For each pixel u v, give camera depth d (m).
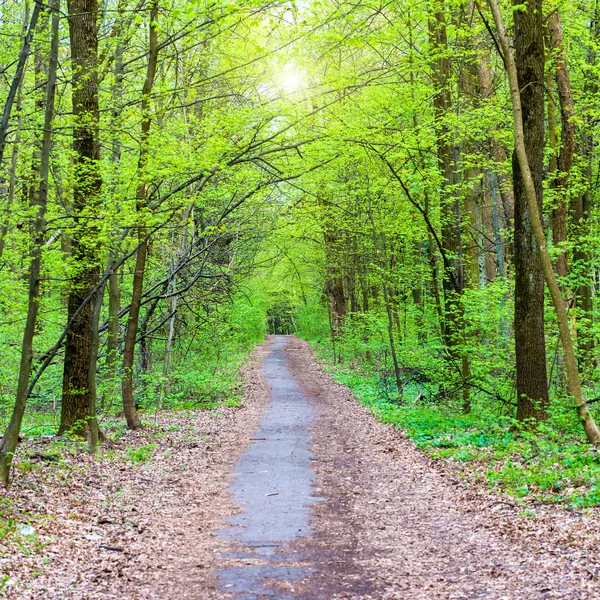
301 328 67.25
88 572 6.53
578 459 9.70
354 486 10.79
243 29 13.84
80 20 13.15
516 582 5.94
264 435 16.47
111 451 12.97
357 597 5.91
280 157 15.27
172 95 13.85
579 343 14.91
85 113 12.33
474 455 11.51
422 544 7.44
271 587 6.26
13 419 9.33
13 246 13.59
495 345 16.16
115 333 16.70
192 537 8.07
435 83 16.58
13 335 17.19
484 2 14.09
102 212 10.91
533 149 12.12
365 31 13.73
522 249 12.41
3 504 8.26
